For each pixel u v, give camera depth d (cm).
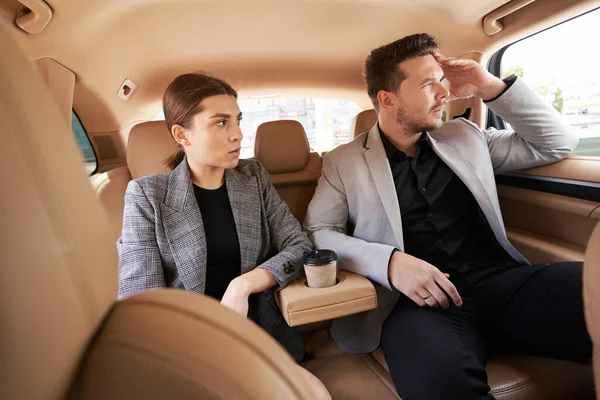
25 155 18
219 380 21
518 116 129
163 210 106
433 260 124
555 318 95
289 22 182
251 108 332
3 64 18
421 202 125
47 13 139
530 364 93
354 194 128
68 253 19
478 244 129
